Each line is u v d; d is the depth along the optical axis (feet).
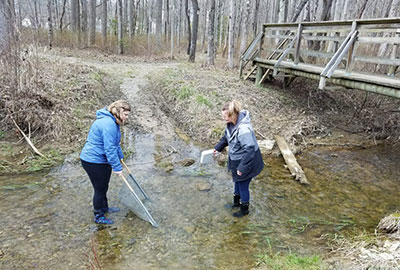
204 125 23.57
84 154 11.55
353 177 17.79
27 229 11.80
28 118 19.89
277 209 14.14
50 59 32.22
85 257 10.50
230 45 40.88
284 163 19.33
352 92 31.07
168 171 17.52
